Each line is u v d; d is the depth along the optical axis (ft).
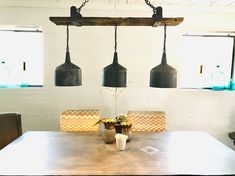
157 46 11.73
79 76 7.06
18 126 8.76
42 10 11.35
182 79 12.50
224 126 12.19
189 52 12.43
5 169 5.51
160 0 10.67
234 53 12.53
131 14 11.60
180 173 5.41
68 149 6.88
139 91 11.87
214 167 5.78
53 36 11.48
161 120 9.75
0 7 11.19
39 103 11.68
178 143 7.56
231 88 12.61
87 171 5.45
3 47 11.87
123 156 6.39
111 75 6.60
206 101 12.06
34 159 6.11
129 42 11.68
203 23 11.77
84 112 9.68
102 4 11.37
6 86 11.88
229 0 10.57
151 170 5.55
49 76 11.62
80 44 11.59
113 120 7.55
